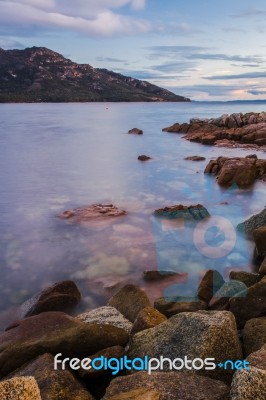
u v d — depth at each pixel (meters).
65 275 10.95
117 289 9.88
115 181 24.73
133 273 10.77
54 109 160.25
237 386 4.32
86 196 20.70
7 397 3.94
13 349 6.03
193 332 5.56
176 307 7.56
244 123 49.69
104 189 22.45
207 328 5.45
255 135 41.16
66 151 39.22
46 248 12.98
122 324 7.12
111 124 76.81
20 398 3.96
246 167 21.23
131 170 28.59
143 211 17.02
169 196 20.22
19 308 9.10
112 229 14.55
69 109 161.38
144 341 5.93
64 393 4.98
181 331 5.71
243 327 6.85
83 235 14.07
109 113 126.62
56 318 6.78
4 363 5.96
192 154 35.72
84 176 26.59
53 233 14.41
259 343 5.88
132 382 4.95
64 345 5.95
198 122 56.41
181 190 21.31
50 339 6.07
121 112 135.62
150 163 31.56
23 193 21.59
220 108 195.12
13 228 15.14
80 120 89.06
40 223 15.66
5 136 52.84
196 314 5.88
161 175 26.31
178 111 149.00
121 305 8.02
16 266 11.62
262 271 8.52
